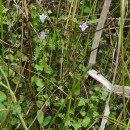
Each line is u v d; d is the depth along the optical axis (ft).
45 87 0.63
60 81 0.64
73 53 0.66
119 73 0.66
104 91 0.64
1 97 0.52
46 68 0.64
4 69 0.62
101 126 0.57
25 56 0.65
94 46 0.56
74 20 0.64
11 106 0.49
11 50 0.65
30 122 0.60
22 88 0.64
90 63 0.57
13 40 0.67
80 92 0.65
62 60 0.65
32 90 0.61
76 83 0.62
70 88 0.64
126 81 0.66
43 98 0.63
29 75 0.61
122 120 0.65
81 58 0.67
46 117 0.60
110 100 0.65
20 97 0.61
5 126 0.55
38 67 0.63
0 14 0.59
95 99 0.63
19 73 0.60
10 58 0.65
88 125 0.63
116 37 0.66
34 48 0.67
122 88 0.50
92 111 0.63
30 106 0.60
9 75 0.62
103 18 0.53
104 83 0.56
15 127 0.60
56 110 0.62
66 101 0.61
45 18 0.67
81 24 0.65
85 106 0.64
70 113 0.62
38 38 0.66
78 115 0.64
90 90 0.66
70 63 0.65
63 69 0.65
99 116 0.55
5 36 0.67
